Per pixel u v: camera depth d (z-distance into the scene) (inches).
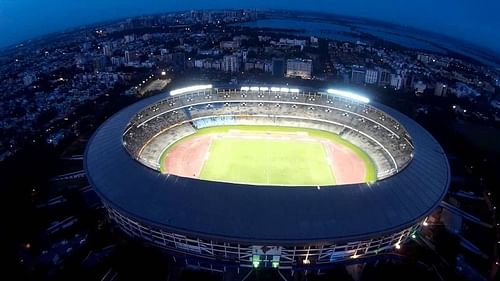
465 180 4247.0
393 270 2719.0
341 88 7716.5
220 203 2576.3
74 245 3063.5
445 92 7672.2
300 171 4239.7
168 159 4414.4
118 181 2910.9
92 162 3248.0
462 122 6353.3
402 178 2947.8
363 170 4276.6
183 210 2559.1
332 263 2728.8
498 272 2864.2
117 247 2928.2
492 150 5221.5
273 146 4849.9
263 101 5679.1
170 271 2746.1
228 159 4471.0
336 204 2596.0
